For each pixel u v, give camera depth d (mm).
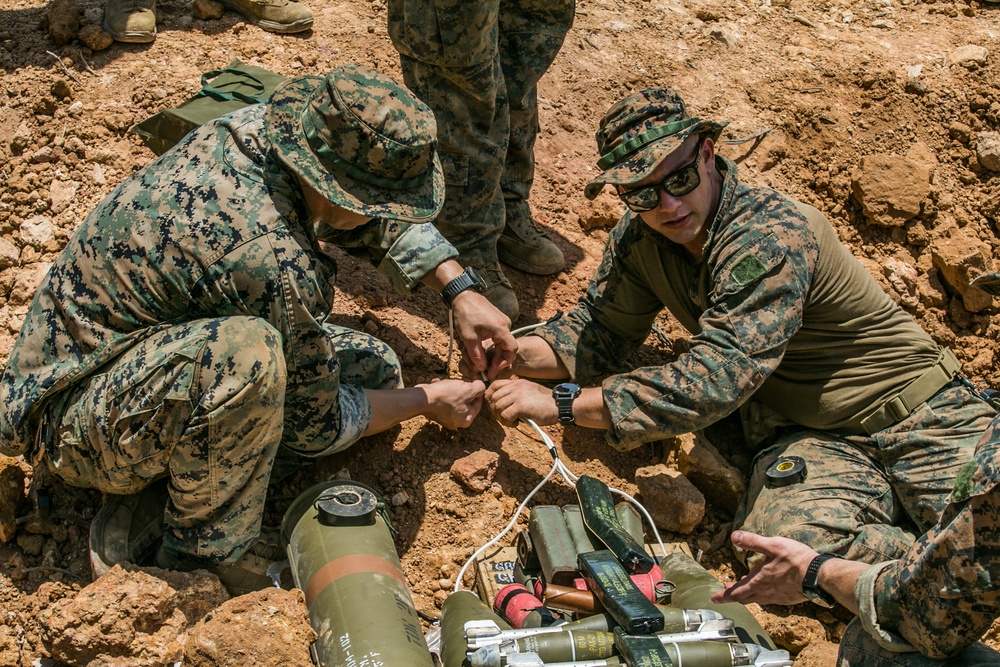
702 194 3402
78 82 4574
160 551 3029
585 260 4719
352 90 2846
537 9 4094
